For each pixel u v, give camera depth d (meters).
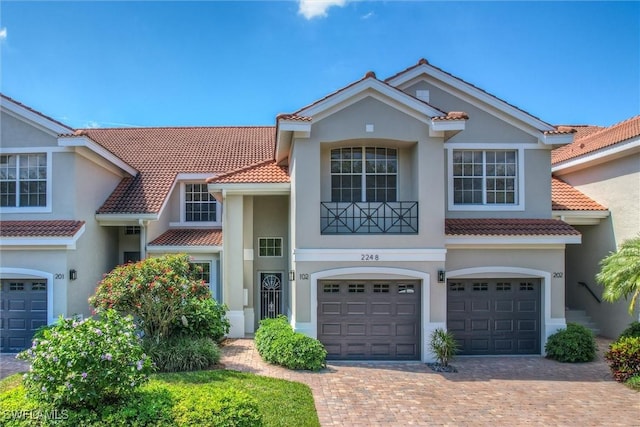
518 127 15.84
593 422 9.16
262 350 13.24
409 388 11.10
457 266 14.59
